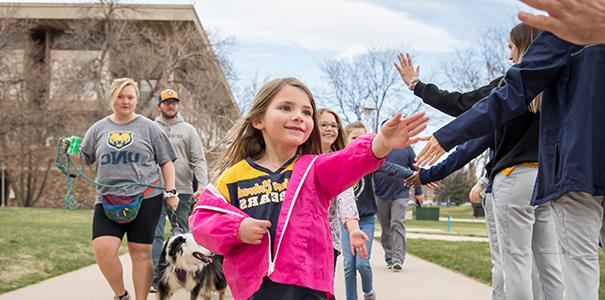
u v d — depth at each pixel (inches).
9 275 301.7
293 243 108.1
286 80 120.9
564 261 138.3
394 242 367.9
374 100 1781.5
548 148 138.4
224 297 245.8
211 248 112.0
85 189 1493.6
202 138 1148.5
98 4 1310.3
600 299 241.3
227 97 1321.4
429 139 135.3
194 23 1445.6
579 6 65.8
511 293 159.5
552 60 134.0
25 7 1509.6
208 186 118.1
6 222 655.8
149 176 219.3
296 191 110.8
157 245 281.9
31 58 1337.4
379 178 369.7
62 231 551.5
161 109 293.1
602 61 130.7
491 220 191.3
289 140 116.8
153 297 263.4
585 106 130.6
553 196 135.9
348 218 172.6
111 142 218.5
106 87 1317.7
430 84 186.9
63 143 227.6
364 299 242.4
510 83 135.9
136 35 1327.5
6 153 1358.3
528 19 67.9
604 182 129.0
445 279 324.5
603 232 146.5
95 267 354.9
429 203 2999.5
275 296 108.6
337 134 200.8
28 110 1295.5
